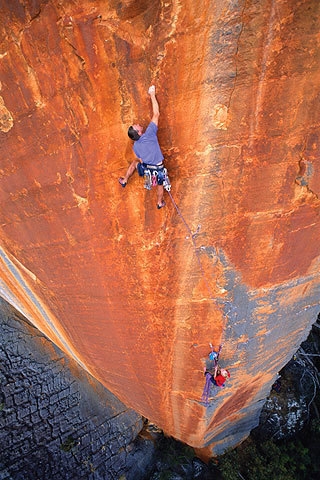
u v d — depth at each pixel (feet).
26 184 12.78
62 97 10.13
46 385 33.19
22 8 8.84
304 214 11.51
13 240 15.53
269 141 9.55
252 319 14.67
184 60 8.50
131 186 10.93
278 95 8.77
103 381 24.12
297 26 7.75
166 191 10.59
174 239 11.67
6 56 9.86
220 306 13.39
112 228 12.21
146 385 19.34
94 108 9.98
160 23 8.18
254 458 36.37
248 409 27.81
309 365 43.24
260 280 13.17
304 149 9.82
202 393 17.75
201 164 9.95
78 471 32.86
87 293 15.33
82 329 18.01
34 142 11.52
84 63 9.27
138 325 15.25
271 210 11.05
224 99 8.84
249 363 17.40
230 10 7.67
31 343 33.30
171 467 37.81
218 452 35.70
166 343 15.46
